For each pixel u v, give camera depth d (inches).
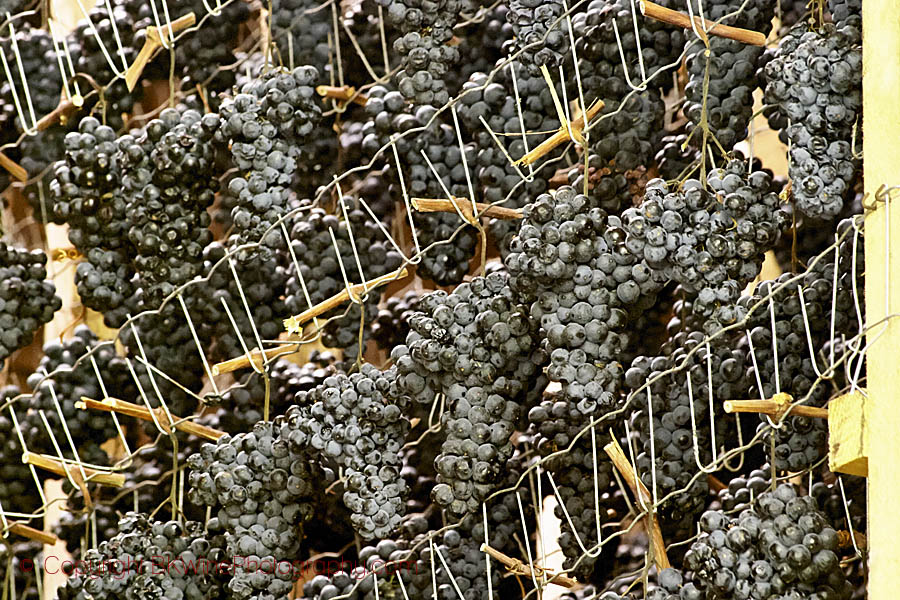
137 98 135.5
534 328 126.8
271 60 134.6
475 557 130.3
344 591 130.2
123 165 130.7
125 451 134.6
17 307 132.4
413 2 129.9
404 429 129.0
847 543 127.1
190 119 130.8
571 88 129.4
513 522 130.7
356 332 132.3
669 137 130.6
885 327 122.0
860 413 123.0
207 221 131.6
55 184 131.7
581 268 125.6
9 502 134.2
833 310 124.4
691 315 129.0
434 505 133.1
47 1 137.5
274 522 129.4
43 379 133.8
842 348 127.6
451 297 127.5
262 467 129.0
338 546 135.0
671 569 126.3
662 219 125.3
